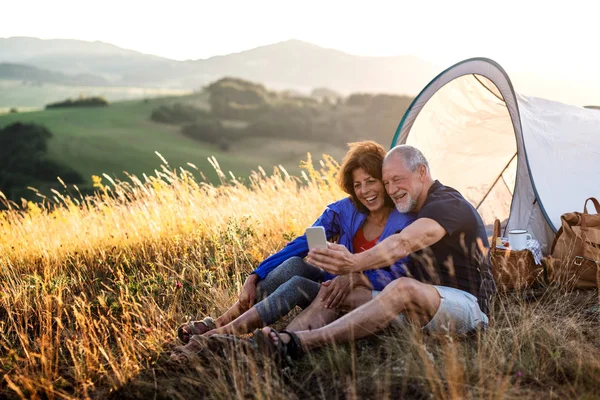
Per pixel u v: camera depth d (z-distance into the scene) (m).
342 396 2.80
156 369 3.22
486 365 2.86
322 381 2.96
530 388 2.78
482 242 3.35
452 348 2.88
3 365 3.40
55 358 3.50
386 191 3.56
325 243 3.22
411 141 6.18
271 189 7.79
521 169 5.13
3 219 7.52
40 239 6.30
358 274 3.35
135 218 6.42
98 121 105.19
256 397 2.70
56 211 7.44
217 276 4.79
